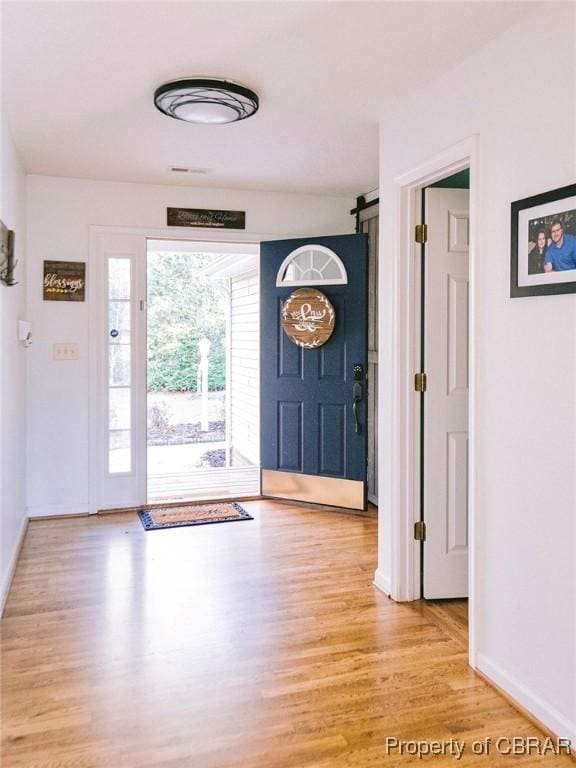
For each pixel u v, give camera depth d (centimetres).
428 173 288
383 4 219
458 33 237
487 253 245
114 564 373
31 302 461
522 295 222
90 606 313
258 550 399
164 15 227
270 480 521
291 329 500
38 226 461
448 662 260
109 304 482
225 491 556
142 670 251
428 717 221
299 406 504
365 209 515
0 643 273
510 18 225
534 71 218
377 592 333
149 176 461
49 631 285
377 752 202
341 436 488
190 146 387
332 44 248
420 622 297
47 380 466
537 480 219
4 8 222
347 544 411
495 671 242
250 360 784
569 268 201
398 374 318
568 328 204
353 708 226
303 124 344
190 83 281
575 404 202
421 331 319
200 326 1195
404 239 315
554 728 211
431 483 321
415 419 320
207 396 1066
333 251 483
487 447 246
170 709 225
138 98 308
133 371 488
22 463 434
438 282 318
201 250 606
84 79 285
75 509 477
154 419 1079
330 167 435
